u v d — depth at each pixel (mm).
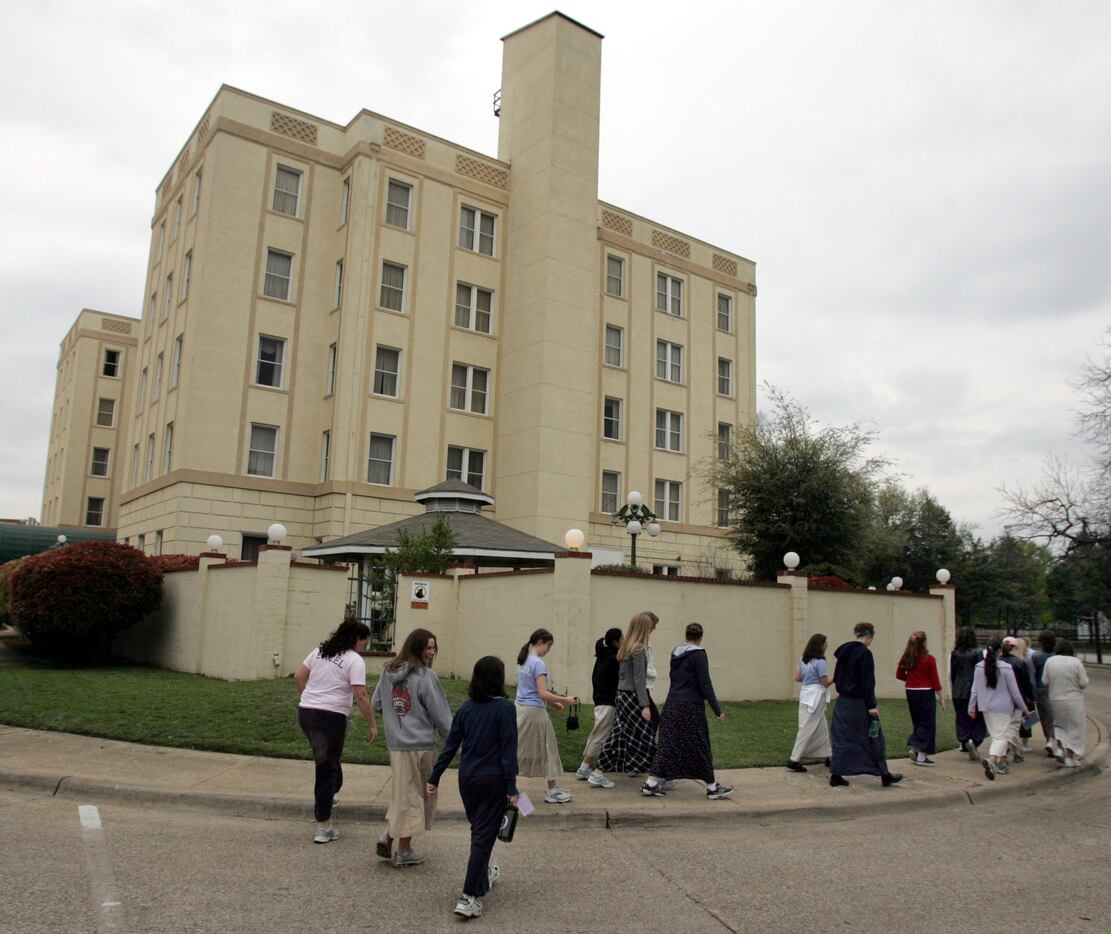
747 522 27172
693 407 36125
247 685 13250
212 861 6133
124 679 14500
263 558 14438
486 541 20266
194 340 25406
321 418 27312
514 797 5500
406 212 29047
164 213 31328
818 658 10562
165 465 26750
